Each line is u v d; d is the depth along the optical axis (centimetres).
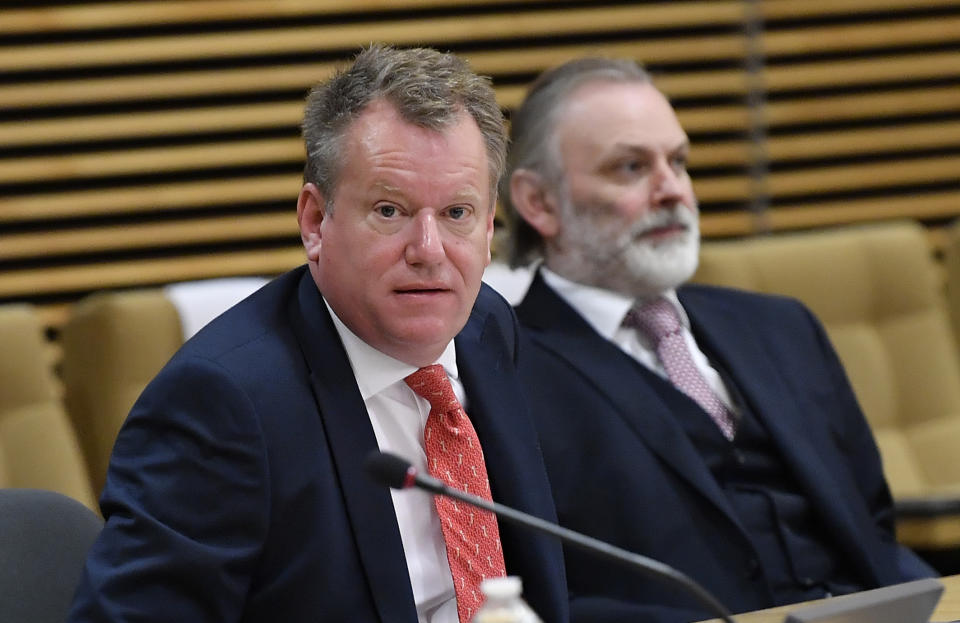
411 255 531
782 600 796
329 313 571
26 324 945
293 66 1404
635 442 787
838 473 840
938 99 1591
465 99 541
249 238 1404
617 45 1515
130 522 504
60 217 1348
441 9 1460
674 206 845
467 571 559
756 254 1127
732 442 820
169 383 527
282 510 528
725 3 1546
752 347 866
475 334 621
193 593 501
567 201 853
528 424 612
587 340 824
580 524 774
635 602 759
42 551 557
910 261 1169
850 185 1579
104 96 1350
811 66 1570
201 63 1383
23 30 1326
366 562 533
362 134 534
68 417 1002
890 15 1591
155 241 1373
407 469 450
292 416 538
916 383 1147
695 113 1545
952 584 613
